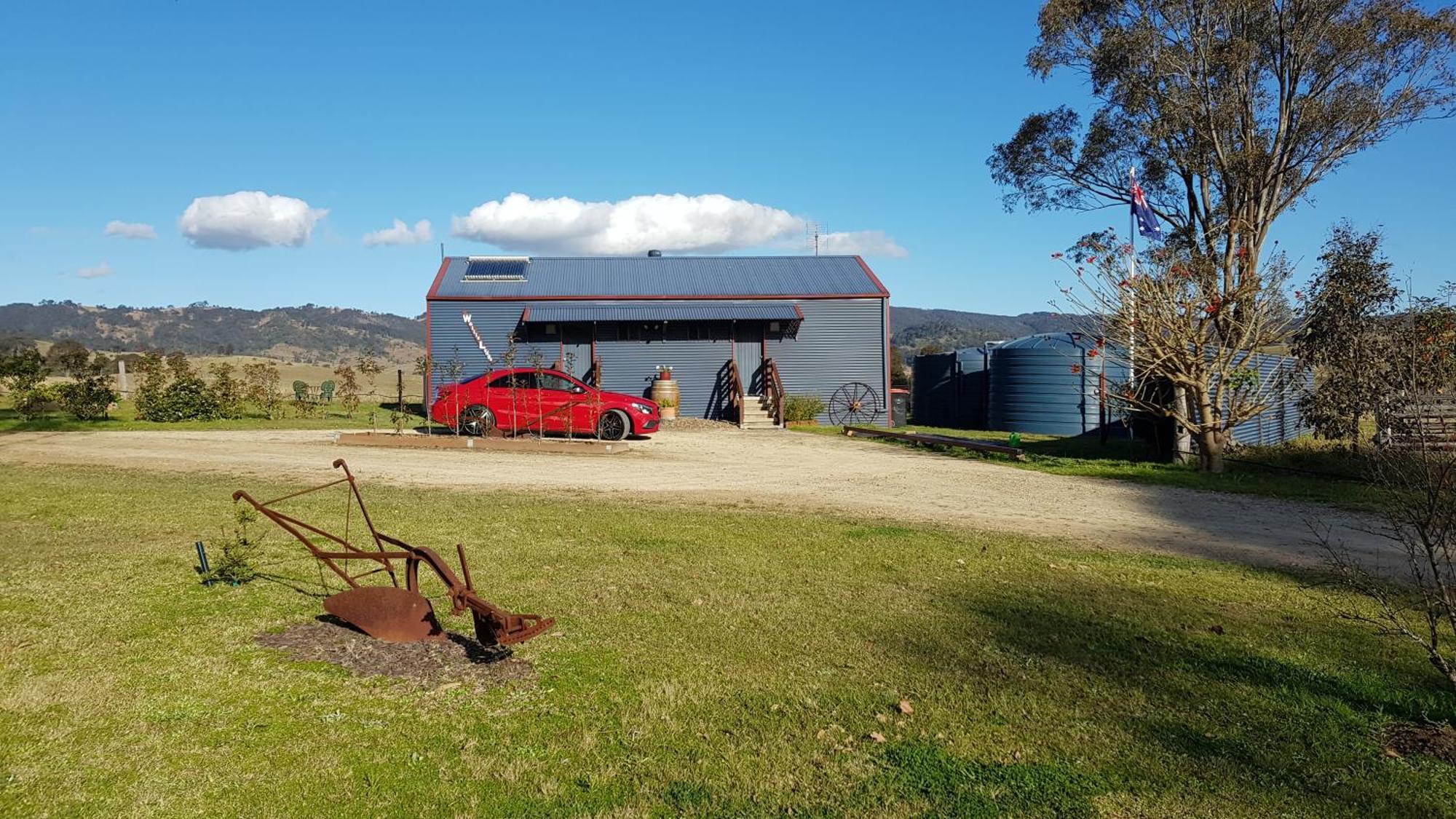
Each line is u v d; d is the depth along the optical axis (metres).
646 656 5.41
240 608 6.07
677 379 26.62
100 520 8.97
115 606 6.01
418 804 3.63
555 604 6.46
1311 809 3.75
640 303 26.64
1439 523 5.12
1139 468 15.09
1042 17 22.58
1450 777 4.05
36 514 9.20
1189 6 21.23
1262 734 4.49
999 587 7.29
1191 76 21.44
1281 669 5.41
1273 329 14.90
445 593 6.72
